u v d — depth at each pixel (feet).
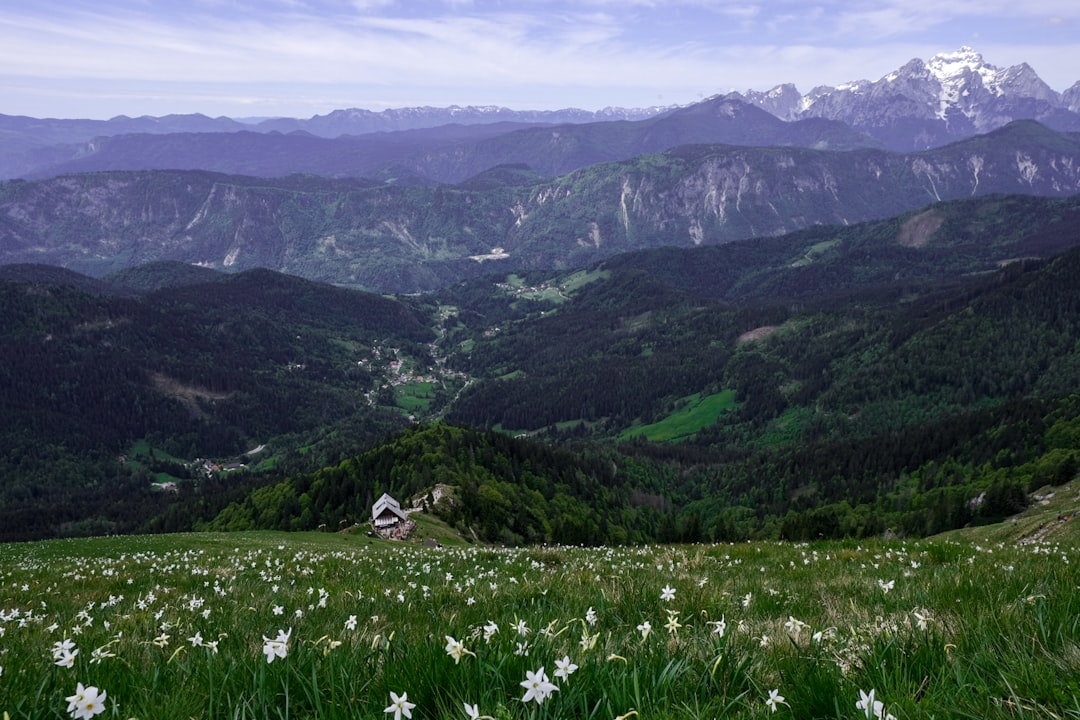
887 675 12.07
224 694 12.76
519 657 13.30
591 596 25.62
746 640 15.79
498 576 38.55
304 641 16.20
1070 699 10.10
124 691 13.47
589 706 11.40
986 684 11.46
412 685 12.30
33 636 22.36
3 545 167.73
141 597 36.99
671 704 11.27
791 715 11.13
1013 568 29.89
